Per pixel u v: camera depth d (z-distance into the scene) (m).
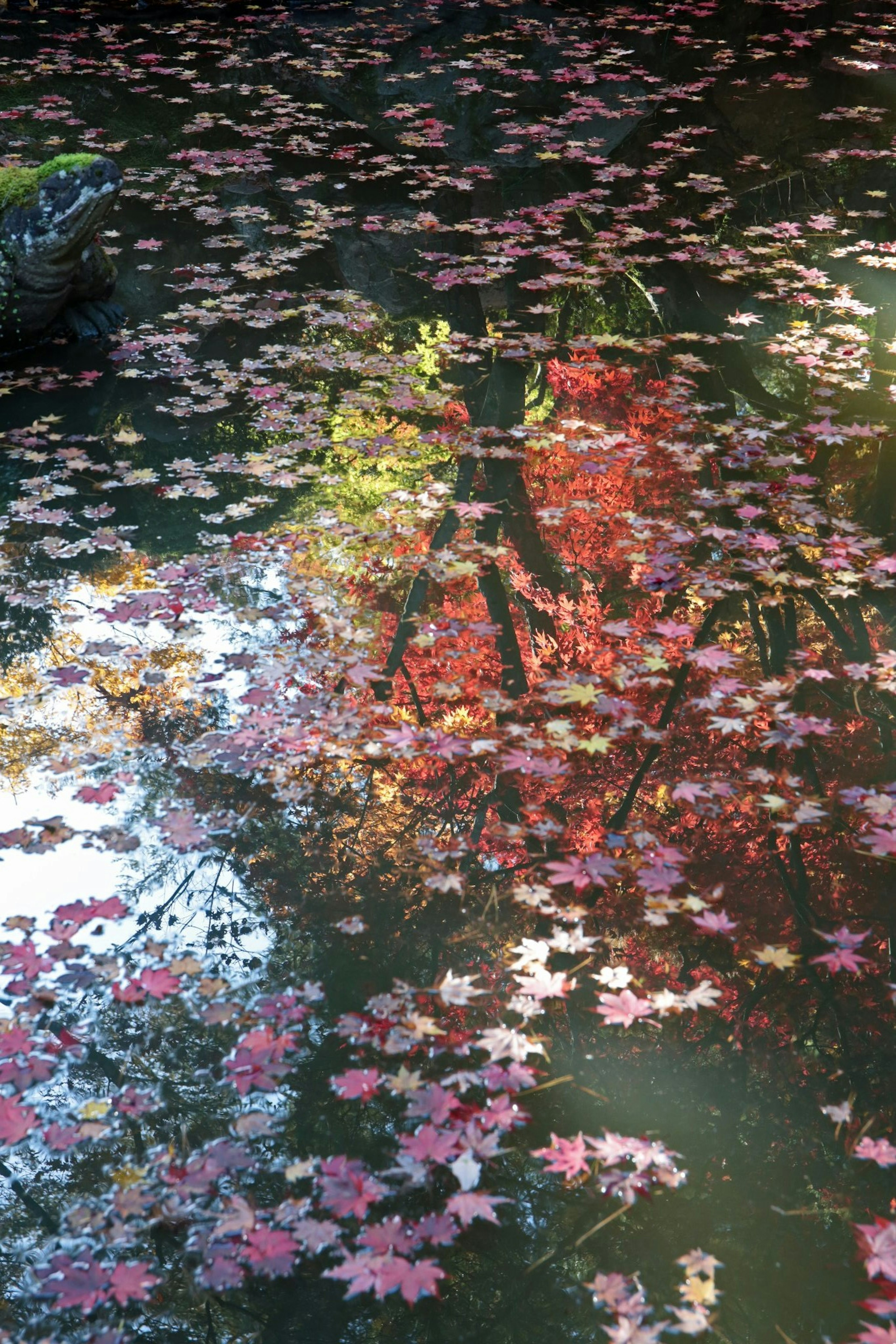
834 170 8.34
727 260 6.89
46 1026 2.23
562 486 4.57
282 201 7.71
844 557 4.09
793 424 5.11
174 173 8.00
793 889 2.73
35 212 5.47
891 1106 2.25
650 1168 2.03
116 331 6.11
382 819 2.90
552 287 6.50
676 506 4.42
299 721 3.16
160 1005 2.30
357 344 5.95
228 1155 1.99
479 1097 2.17
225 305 6.28
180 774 2.99
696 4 12.28
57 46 10.68
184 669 3.39
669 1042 2.36
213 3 12.16
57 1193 1.91
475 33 11.30
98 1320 1.75
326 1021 2.29
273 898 2.62
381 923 2.57
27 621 3.60
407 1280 1.75
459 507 4.28
